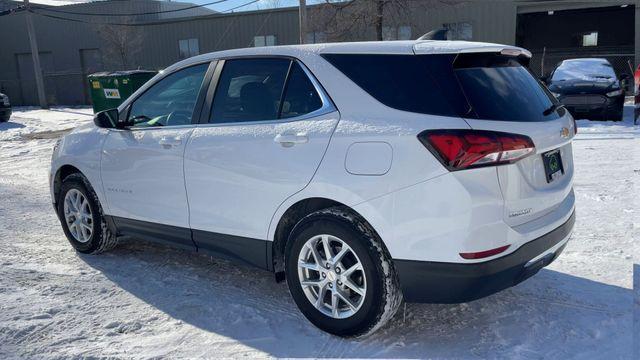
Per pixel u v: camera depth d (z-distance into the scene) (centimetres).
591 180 731
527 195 321
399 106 326
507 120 316
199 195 405
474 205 297
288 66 380
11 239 555
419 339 343
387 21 2398
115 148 461
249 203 376
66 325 368
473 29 2647
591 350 324
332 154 336
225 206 390
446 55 325
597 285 410
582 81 1398
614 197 642
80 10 3447
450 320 365
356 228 325
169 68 455
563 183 360
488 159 299
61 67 3569
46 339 349
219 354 331
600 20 3225
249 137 377
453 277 306
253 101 391
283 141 358
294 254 355
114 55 3341
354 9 2170
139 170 443
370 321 329
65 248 527
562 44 3338
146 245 532
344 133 334
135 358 326
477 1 2611
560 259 461
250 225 378
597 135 1127
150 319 377
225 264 479
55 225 607
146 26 3306
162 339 350
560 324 356
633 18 3158
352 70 350
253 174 371
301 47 381
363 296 330
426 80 324
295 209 365
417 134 309
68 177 506
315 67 364
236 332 358
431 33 387
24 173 971
